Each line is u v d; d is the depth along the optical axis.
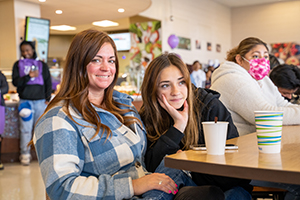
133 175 1.31
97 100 1.52
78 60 1.40
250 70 2.35
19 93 4.79
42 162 1.24
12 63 6.59
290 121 2.03
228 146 1.22
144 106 1.67
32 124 4.81
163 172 1.36
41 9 7.93
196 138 1.61
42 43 6.71
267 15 13.62
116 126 1.45
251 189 1.51
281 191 1.71
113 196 1.19
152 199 1.17
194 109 1.66
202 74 7.96
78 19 9.27
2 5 6.65
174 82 1.54
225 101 2.22
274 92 2.56
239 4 13.73
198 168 0.98
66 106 1.34
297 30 13.11
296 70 2.62
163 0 10.28
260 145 1.11
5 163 4.90
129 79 7.38
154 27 10.17
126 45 11.78
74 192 1.17
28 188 3.44
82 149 1.32
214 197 1.14
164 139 1.49
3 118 4.40
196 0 11.92
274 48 13.52
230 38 14.33
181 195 1.18
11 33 6.59
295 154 1.07
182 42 11.12
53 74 7.61
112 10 8.36
